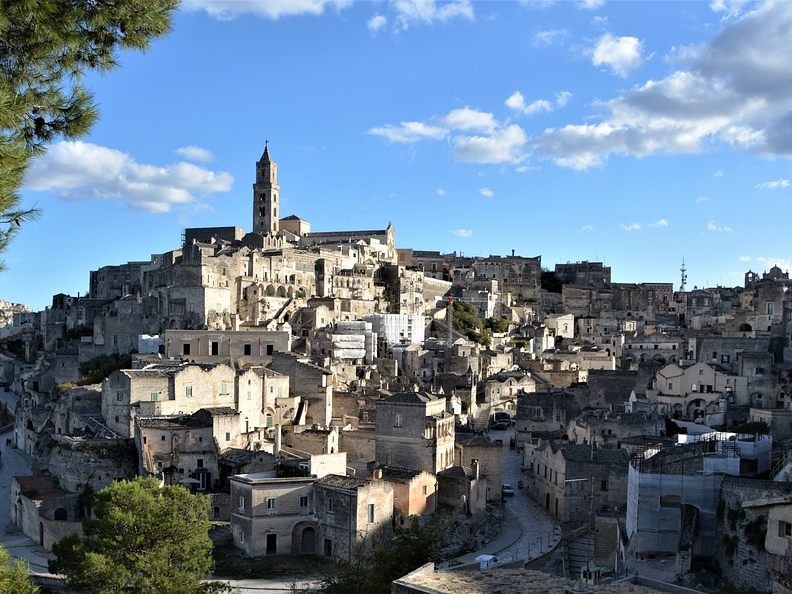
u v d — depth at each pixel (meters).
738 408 156.50
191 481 123.25
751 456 84.44
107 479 124.69
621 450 123.81
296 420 151.88
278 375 152.25
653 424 142.00
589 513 121.81
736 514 72.88
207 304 196.88
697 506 76.62
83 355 199.38
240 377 144.88
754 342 186.62
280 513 107.44
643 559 76.94
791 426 134.88
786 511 64.69
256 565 102.88
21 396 198.88
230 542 109.81
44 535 114.75
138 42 39.00
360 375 192.25
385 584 75.62
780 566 64.69
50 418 163.62
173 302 196.38
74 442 128.25
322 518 107.38
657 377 177.38
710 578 71.44
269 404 150.00
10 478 150.75
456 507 120.44
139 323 197.62
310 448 135.75
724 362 190.00
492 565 92.50
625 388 185.00
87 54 38.31
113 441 129.00
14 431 190.50
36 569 103.62
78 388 155.88
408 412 126.50
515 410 196.38
